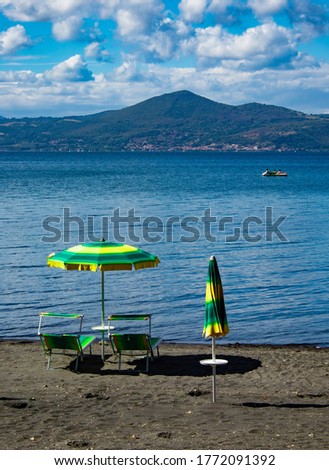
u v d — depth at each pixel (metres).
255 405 10.81
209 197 66.00
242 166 169.75
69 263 12.98
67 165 167.62
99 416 10.09
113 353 14.02
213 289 10.42
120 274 25.98
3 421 9.80
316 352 15.18
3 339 16.67
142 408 10.56
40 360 14.06
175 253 31.39
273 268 27.50
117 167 153.75
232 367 13.59
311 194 72.00
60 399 11.15
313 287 23.66
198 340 16.94
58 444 8.73
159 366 13.62
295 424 9.64
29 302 21.16
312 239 36.44
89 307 20.66
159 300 21.59
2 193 68.94
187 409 10.52
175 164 183.00
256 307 20.62
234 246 33.78
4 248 32.31
